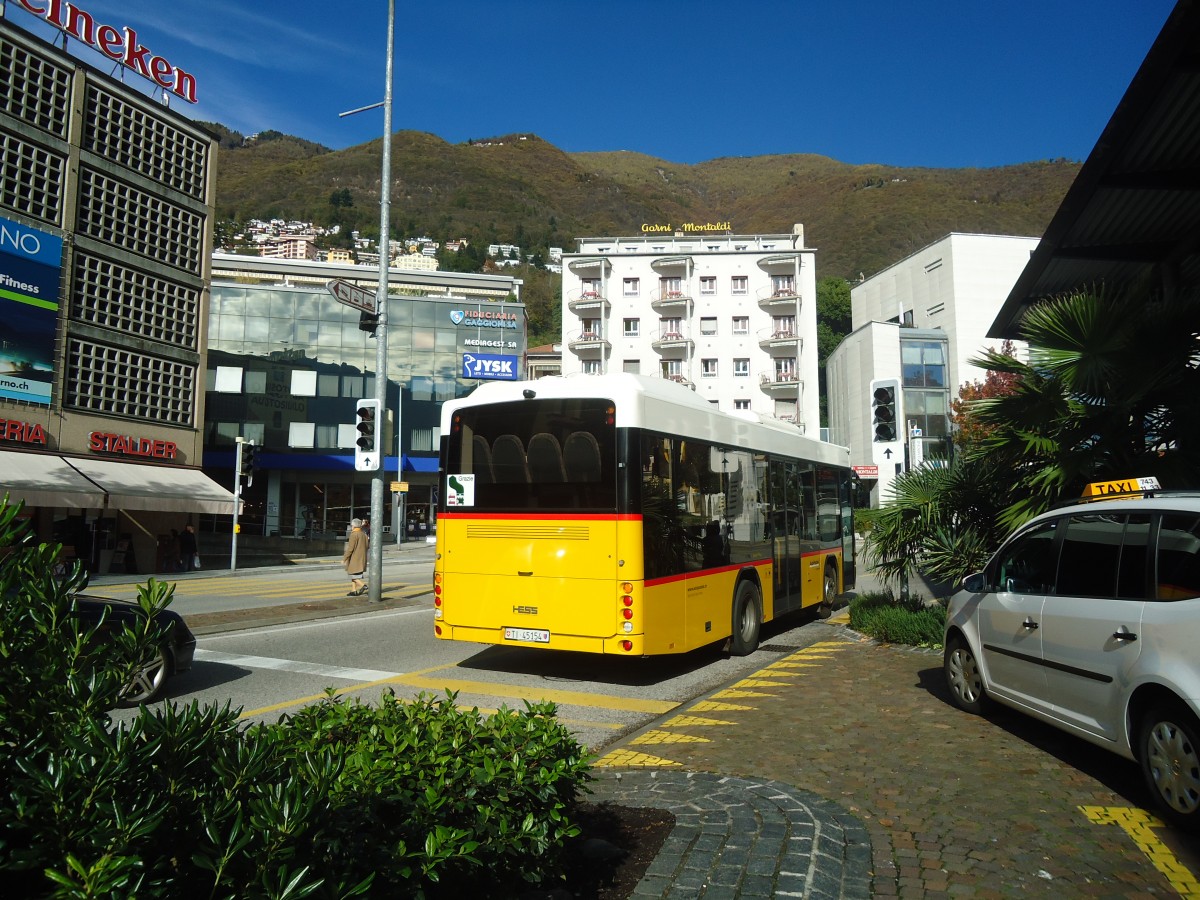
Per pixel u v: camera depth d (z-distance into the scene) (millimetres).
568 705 7734
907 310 67875
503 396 8859
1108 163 8867
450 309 52969
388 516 51312
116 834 1770
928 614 10453
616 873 3709
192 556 28781
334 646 11047
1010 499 9148
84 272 25219
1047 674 5453
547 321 127875
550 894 3383
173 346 28062
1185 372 7727
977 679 6695
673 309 65750
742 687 8070
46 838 1768
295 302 50562
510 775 3092
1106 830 4293
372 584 16016
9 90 23141
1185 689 4160
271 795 2047
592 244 74062
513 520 8641
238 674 9016
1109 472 8117
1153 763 4434
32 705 1979
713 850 3924
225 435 48812
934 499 9898
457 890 2912
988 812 4547
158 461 27297
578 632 8211
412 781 2883
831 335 85938
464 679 8914
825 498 14359
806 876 3652
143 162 27344
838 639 11258
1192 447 7695
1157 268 8375
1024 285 11445
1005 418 8633
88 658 2186
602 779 5148
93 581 22875
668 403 8898
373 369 51562
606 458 8234
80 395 25016
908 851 4023
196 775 2164
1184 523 4539
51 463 23359
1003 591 6191
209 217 29641
